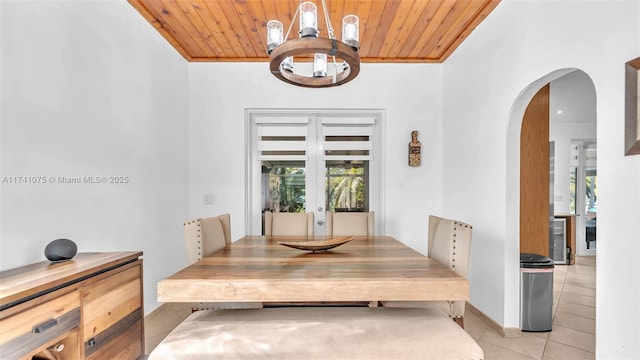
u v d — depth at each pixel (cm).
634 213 140
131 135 246
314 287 138
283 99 351
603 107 157
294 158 361
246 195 352
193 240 194
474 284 281
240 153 348
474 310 278
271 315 154
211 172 347
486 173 262
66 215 186
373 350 128
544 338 232
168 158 302
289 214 291
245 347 128
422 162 355
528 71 211
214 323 145
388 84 354
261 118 357
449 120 335
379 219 362
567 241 472
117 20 230
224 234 239
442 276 146
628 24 144
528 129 275
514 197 238
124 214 238
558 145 528
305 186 365
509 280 238
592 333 240
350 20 170
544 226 276
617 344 148
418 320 147
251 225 362
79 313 131
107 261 153
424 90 354
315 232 366
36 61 168
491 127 255
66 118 187
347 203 368
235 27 281
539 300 240
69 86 189
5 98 152
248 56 343
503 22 238
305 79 194
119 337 157
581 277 396
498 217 246
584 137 528
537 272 239
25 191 161
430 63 353
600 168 158
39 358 124
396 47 323
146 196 266
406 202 354
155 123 280
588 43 166
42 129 171
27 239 161
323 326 141
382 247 221
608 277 152
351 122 360
